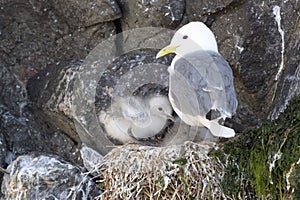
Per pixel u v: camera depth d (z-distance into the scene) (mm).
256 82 6707
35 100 6898
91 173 5766
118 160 5387
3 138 6746
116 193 5312
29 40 7098
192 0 6836
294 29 6605
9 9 7051
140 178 5277
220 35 6770
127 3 6922
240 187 5199
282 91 6219
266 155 5059
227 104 5699
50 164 5859
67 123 6613
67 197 5754
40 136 6883
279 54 6660
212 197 5203
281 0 6676
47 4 7027
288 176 4887
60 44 7090
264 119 6613
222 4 6723
